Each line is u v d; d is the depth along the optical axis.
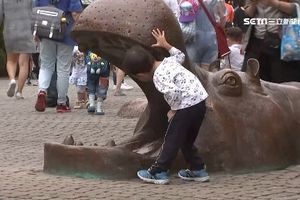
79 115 13.22
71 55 13.59
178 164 7.54
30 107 14.68
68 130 11.25
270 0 10.30
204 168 7.37
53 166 7.68
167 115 7.48
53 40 13.39
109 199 6.55
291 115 8.24
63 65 13.55
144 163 7.45
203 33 10.83
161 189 6.99
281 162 8.04
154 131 7.67
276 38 10.59
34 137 10.56
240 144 7.79
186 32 10.66
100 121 12.29
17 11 15.55
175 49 7.23
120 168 7.38
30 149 9.53
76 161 7.51
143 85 7.45
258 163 7.84
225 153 7.69
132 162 7.41
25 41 15.83
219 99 7.85
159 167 7.20
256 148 7.85
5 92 19.41
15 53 16.08
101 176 7.40
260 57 10.73
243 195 6.72
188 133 7.26
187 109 7.12
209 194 6.77
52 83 14.57
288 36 10.30
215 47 10.89
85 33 7.41
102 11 7.32
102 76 13.30
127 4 7.31
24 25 15.69
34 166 8.28
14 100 16.41
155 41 7.21
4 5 15.55
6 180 7.42
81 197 6.64
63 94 13.66
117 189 6.96
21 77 16.42
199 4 10.71
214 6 10.99
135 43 7.22
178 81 7.11
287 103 8.30
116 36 7.26
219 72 8.03
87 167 7.45
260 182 7.33
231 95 7.94
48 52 13.56
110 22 7.25
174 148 7.18
